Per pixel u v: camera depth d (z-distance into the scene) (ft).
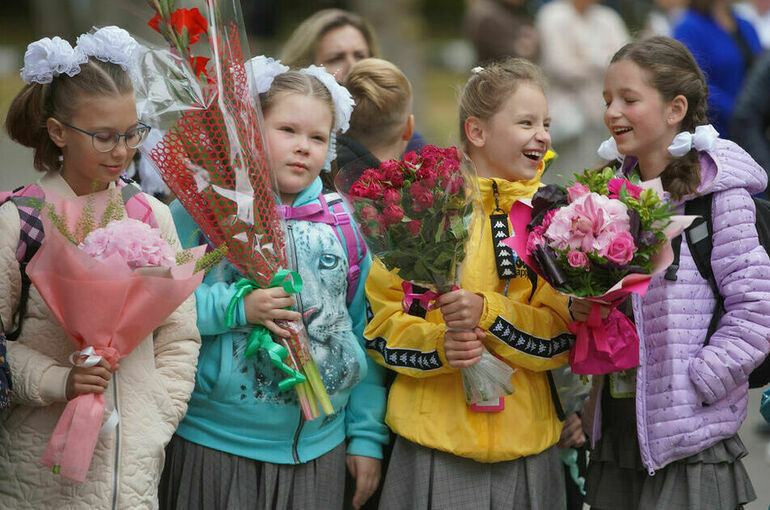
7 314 23.02
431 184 25.18
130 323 22.71
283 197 27.94
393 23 97.60
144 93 25.34
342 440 28.25
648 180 28.22
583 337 26.25
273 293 26.03
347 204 26.53
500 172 28.78
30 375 22.71
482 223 26.99
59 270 22.20
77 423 22.25
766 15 70.59
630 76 27.63
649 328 26.86
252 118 26.08
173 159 25.66
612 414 28.22
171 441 27.53
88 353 22.36
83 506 22.85
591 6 67.21
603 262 24.40
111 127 23.25
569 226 24.57
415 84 98.43
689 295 26.68
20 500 23.07
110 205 22.99
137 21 25.73
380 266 27.76
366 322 28.30
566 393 29.89
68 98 23.21
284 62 40.11
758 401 50.03
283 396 26.71
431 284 26.37
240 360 26.53
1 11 135.95
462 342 26.30
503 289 27.84
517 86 28.37
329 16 40.60
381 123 33.45
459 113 29.89
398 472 27.91
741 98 50.62
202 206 25.89
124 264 22.21
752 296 26.21
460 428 26.99
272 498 26.84
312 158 27.45
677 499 26.89
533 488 27.50
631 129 27.78
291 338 26.45
